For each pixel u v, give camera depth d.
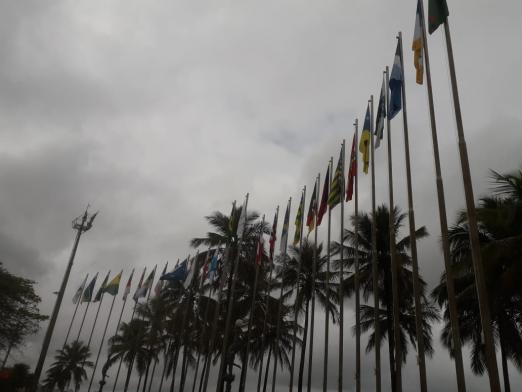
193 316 45.69
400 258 33.25
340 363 19.41
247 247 39.47
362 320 36.66
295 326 25.81
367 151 20.62
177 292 50.91
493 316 22.62
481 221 20.28
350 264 35.50
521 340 23.81
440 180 14.09
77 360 87.12
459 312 23.88
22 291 39.25
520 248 17.75
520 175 19.61
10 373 42.25
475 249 11.85
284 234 27.77
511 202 19.55
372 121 20.89
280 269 42.81
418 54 17.17
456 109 13.60
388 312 31.91
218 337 42.66
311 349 22.91
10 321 38.97
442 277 22.84
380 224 34.25
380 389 16.61
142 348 62.84
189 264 39.81
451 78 14.09
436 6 15.42
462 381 11.96
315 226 24.70
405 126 17.08
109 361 62.50
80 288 58.44
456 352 12.23
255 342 44.28
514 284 18.19
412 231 15.48
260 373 28.92
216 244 39.69
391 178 17.69
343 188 22.25
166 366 51.53
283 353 46.44
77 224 28.31
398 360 15.37
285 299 42.47
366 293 34.50
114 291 52.50
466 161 12.83
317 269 42.03
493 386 10.49
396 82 18.22
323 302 41.66
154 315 55.03
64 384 84.75
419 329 14.21
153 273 48.22
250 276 39.84
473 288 20.83
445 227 13.48
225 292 42.69
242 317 42.22
